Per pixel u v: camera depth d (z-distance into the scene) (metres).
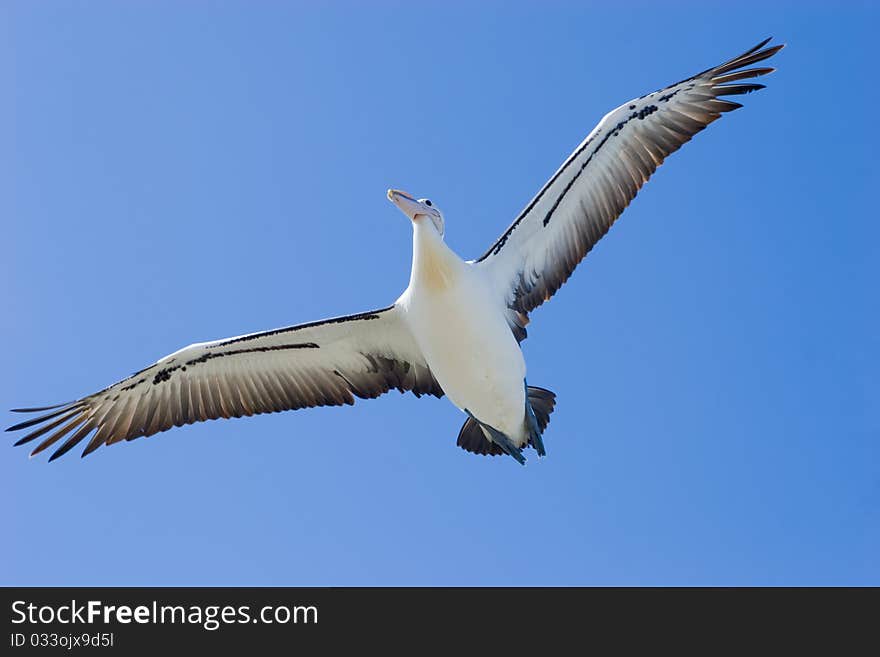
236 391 15.45
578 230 15.11
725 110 15.19
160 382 15.26
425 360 15.03
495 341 14.02
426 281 13.93
